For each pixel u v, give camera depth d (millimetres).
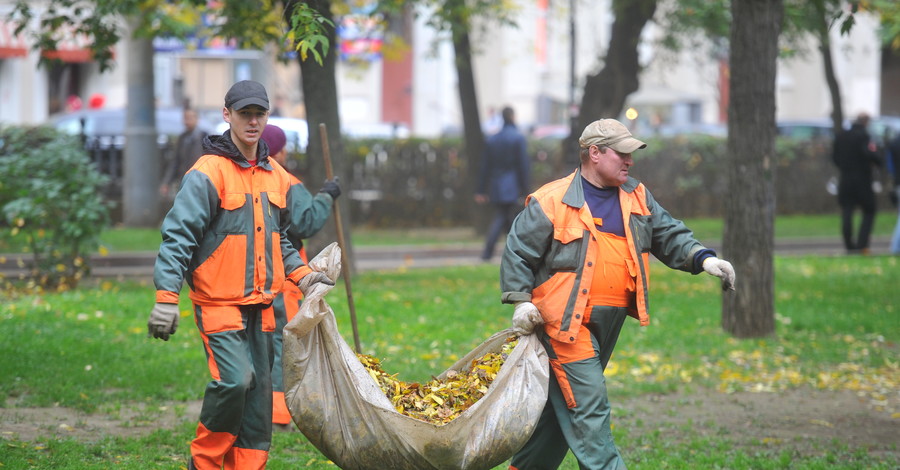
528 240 9391
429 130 77312
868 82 83750
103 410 13797
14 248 28172
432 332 19656
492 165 32594
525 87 80562
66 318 19547
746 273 20281
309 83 24375
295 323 8781
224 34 23594
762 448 13141
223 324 9406
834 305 23938
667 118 68688
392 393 9086
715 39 39188
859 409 15391
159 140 40094
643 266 9461
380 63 75375
